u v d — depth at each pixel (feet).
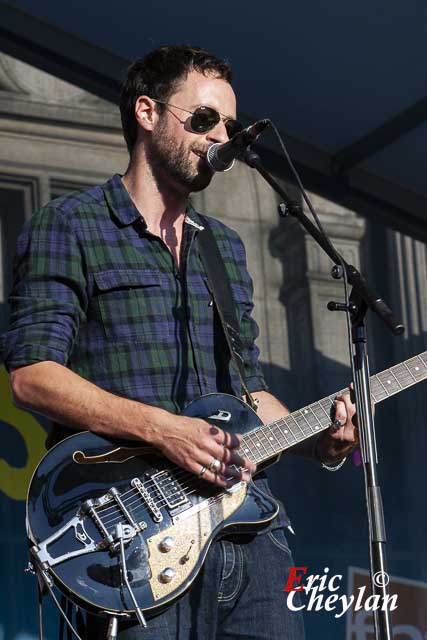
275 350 22.13
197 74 11.84
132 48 21.66
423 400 23.11
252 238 22.71
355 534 21.31
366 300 10.12
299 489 21.22
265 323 22.24
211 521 10.41
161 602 9.91
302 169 23.93
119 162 22.13
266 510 10.74
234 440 10.50
